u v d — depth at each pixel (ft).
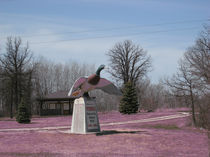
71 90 73.26
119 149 56.44
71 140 66.54
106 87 77.87
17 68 180.75
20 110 132.87
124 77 216.33
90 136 70.74
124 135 71.67
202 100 94.22
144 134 74.64
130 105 169.58
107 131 79.66
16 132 86.33
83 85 74.95
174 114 156.35
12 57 179.63
